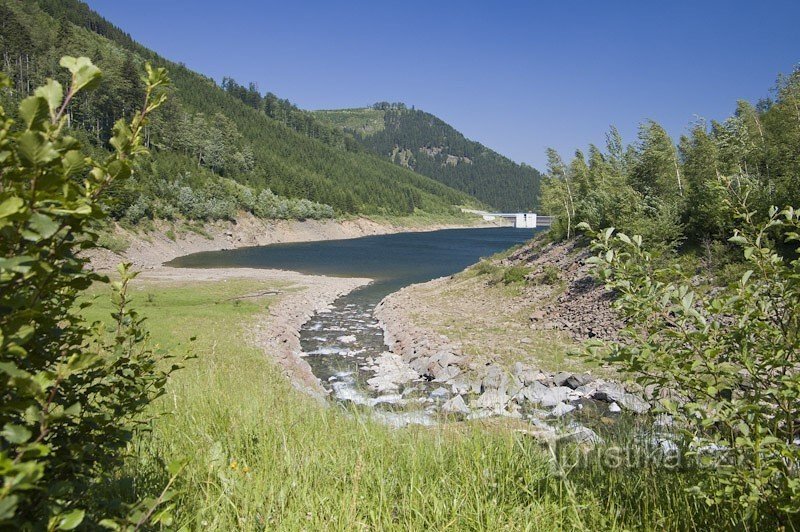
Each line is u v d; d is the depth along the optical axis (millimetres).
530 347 19641
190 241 85438
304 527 3014
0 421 1649
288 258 73625
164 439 4293
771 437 2639
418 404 7352
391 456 4184
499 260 40344
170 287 39188
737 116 30359
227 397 5797
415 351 21156
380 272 57156
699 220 23328
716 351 2924
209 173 114062
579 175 44125
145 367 2734
